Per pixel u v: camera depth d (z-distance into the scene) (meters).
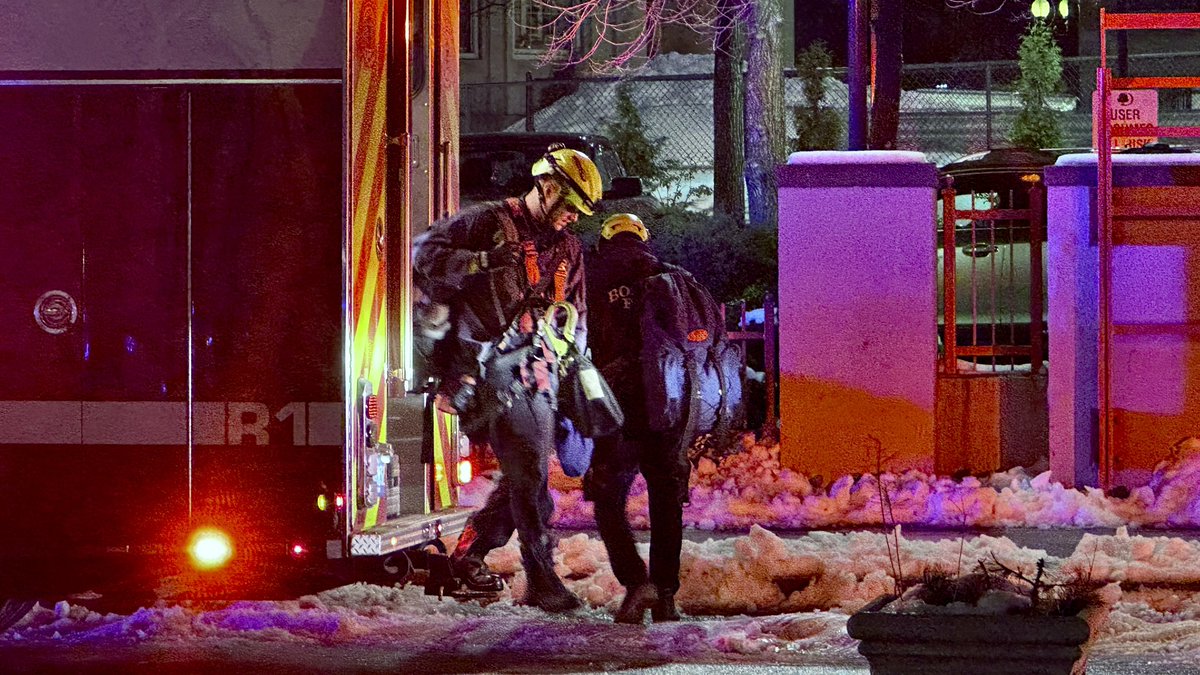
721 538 11.65
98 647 8.36
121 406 8.39
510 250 8.61
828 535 10.94
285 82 8.31
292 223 8.32
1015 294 15.87
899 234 13.00
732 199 22.62
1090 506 12.23
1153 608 9.03
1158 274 13.02
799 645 8.24
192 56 8.36
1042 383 13.86
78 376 8.42
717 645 8.25
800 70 24.62
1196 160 12.92
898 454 12.99
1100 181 12.77
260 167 8.34
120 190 8.41
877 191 13.01
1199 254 12.98
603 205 20.28
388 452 8.65
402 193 9.13
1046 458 13.88
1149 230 13.02
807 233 13.07
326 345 8.30
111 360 8.41
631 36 28.92
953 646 5.27
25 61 8.43
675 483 8.88
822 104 24.89
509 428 8.72
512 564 10.21
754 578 9.58
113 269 8.41
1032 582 5.62
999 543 10.41
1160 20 12.62
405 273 9.18
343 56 8.30
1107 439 12.78
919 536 11.68
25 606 8.85
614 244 8.91
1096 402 13.13
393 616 8.97
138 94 8.39
